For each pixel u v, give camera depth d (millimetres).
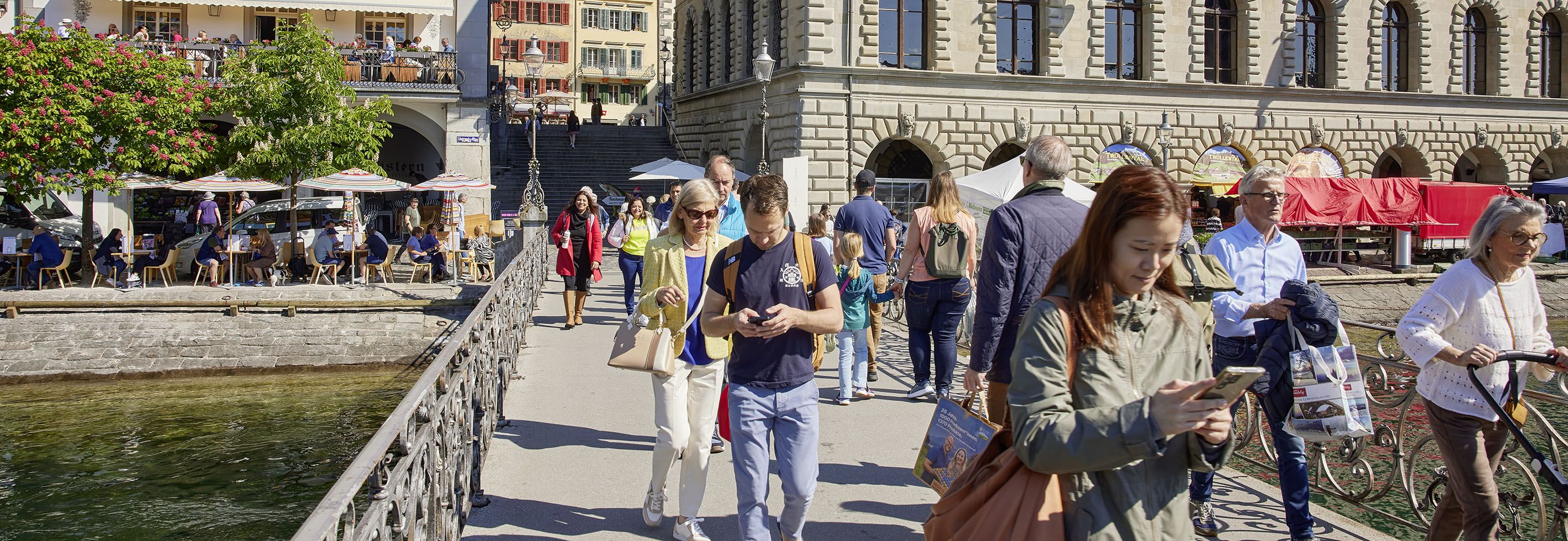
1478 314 5180
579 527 6422
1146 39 36375
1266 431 9047
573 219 15422
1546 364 5000
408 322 22938
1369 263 34281
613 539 6195
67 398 19125
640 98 80062
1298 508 5551
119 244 24219
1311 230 33375
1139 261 3143
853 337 9906
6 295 22203
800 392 5262
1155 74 36281
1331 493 6973
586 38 78062
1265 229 5918
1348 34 38844
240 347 21828
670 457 6188
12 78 22109
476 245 27250
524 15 76562
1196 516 6113
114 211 31516
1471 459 5180
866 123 32938
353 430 16547
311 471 14133
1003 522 3289
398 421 4527
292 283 25359
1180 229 3129
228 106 26188
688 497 6000
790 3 33156
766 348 5242
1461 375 5184
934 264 8438
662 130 46625
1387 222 32500
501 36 76062
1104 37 35750
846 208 10320
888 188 33969
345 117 26422
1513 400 5191
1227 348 5820
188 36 33062
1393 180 32656
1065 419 3020
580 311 15875
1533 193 36312
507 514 6684
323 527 3338
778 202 5207
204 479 13688
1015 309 5391
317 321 22609
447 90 33719
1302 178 32062
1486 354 4988
